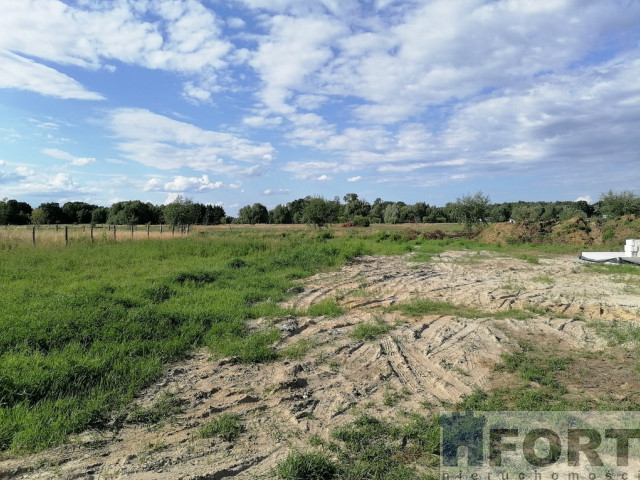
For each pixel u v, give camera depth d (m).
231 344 6.81
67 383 5.02
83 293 8.55
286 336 7.53
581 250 24.77
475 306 9.98
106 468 3.61
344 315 9.06
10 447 3.86
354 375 5.88
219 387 5.39
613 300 10.54
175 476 3.49
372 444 4.03
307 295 11.03
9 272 11.84
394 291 11.62
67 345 6.12
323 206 38.69
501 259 19.64
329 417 4.64
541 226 31.64
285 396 5.11
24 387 4.73
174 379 5.66
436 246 25.56
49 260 14.42
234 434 4.22
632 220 30.05
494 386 5.48
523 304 9.94
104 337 6.50
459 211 37.91
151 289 9.77
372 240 28.94
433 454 3.88
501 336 7.61
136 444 4.04
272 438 4.18
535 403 4.86
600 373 5.87
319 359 6.44
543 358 6.47
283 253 17.97
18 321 6.59
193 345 6.87
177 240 20.75
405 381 5.65
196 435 4.20
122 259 15.16
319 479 3.46
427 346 7.03
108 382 5.27
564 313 9.30
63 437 4.05
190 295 9.80
